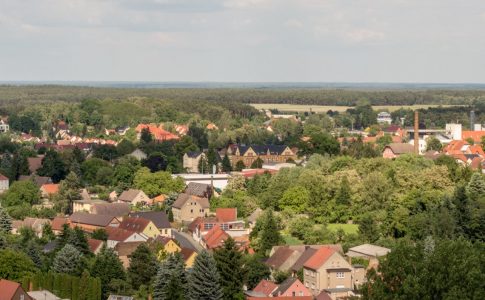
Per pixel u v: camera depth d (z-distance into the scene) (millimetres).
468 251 132875
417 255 134875
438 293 126312
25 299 165875
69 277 177875
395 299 125750
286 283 185000
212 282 171875
